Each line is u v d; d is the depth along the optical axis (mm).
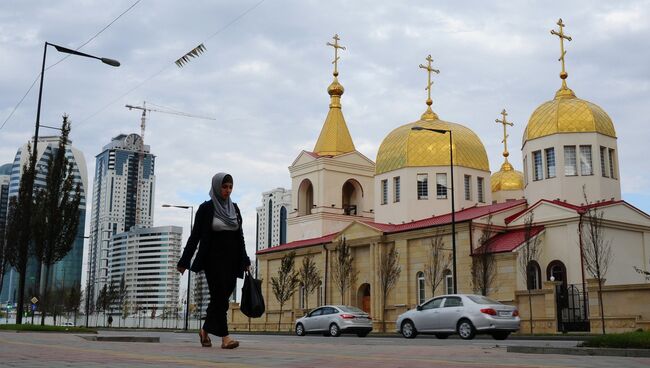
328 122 68375
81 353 9672
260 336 36531
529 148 49344
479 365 8148
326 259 57688
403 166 56531
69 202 36188
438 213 54781
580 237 42531
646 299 34281
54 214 35375
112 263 142875
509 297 42219
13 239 41750
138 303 120875
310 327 37062
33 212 36156
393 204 57219
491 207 51531
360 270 55062
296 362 8188
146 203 199250
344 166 65125
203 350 10555
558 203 45094
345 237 55719
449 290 47750
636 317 34281
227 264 11156
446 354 12102
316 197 64250
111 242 146000
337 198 64312
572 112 47750
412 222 54594
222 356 9125
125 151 197875
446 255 47812
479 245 46188
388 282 50594
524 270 42438
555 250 44500
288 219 67125
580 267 42812
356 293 54875
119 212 193875
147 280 134125
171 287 132250
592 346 14445
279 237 143625
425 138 56781
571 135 47250
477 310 27047
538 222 45594
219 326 11109
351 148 67625
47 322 105125
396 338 31031
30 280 111562
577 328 39156
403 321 29828
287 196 144625
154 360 8242
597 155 46719
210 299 11211
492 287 43312
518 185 65562
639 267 45812
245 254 11391
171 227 135875
